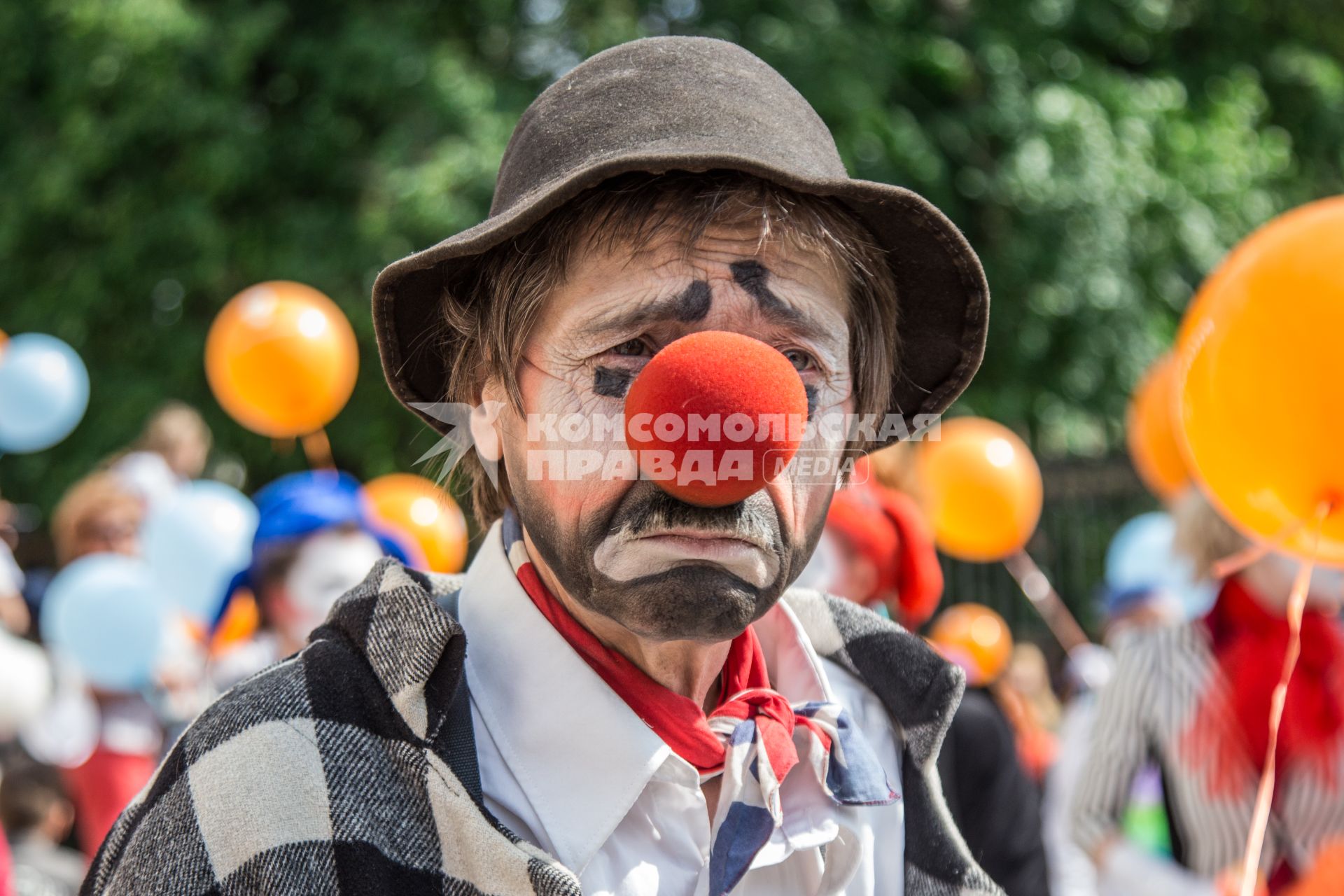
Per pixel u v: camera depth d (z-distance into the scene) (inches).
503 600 44.8
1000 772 87.2
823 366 42.6
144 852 39.9
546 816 41.9
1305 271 59.9
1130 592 161.3
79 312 273.9
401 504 120.1
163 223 268.1
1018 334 273.9
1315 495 60.6
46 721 113.3
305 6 276.2
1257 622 86.3
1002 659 142.9
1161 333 281.4
